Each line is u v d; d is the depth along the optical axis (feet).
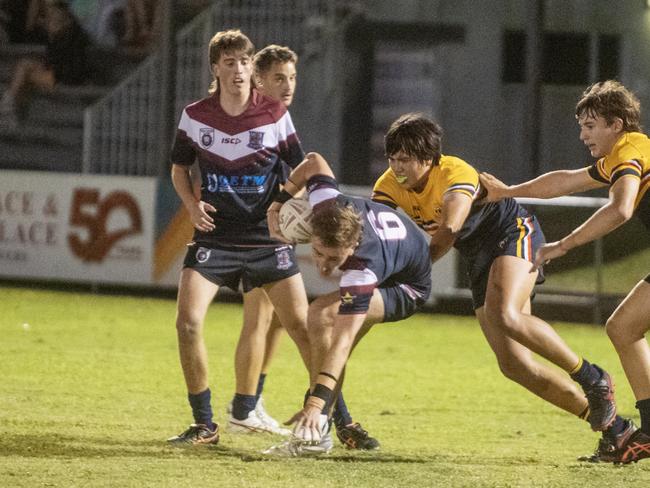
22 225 173.99
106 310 154.92
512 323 70.18
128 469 64.95
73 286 179.11
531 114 178.29
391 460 70.33
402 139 69.31
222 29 216.33
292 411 90.94
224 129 74.49
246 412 79.25
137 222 169.68
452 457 72.79
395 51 233.35
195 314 73.67
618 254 153.17
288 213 67.41
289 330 76.54
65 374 104.37
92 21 241.14
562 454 75.82
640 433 69.21
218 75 74.18
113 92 207.31
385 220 65.31
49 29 232.32
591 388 70.08
